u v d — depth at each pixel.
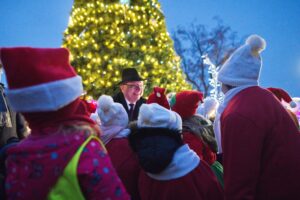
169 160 2.12
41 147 1.47
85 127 1.52
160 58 8.23
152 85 7.73
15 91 1.48
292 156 2.07
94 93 7.78
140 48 8.04
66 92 1.50
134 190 2.55
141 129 2.22
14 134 3.23
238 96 2.20
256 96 2.16
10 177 1.52
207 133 2.90
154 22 8.45
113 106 2.74
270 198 2.05
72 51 8.18
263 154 2.08
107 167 1.47
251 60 2.25
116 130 2.68
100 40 8.10
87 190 1.43
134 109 5.20
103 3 8.38
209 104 4.20
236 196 2.00
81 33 8.41
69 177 1.41
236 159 2.02
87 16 8.30
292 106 3.49
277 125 2.10
